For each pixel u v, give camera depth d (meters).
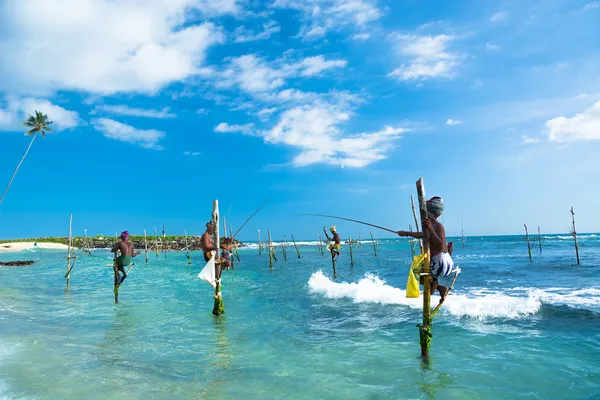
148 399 5.16
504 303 10.95
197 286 18.20
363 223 7.37
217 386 5.71
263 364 6.82
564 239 76.69
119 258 13.64
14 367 6.27
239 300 14.01
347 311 11.49
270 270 27.05
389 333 8.75
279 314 11.39
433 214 6.77
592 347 7.14
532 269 21.66
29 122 34.16
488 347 7.38
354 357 7.12
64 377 5.91
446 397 5.21
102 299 14.42
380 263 30.14
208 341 8.42
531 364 6.36
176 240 79.12
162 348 7.86
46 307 12.55
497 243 65.62
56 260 38.25
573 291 13.79
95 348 7.73
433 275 6.64
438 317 9.98
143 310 12.12
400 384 5.73
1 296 14.22
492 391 5.38
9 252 61.66
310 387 5.68
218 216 11.22
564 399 5.04
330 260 36.44
